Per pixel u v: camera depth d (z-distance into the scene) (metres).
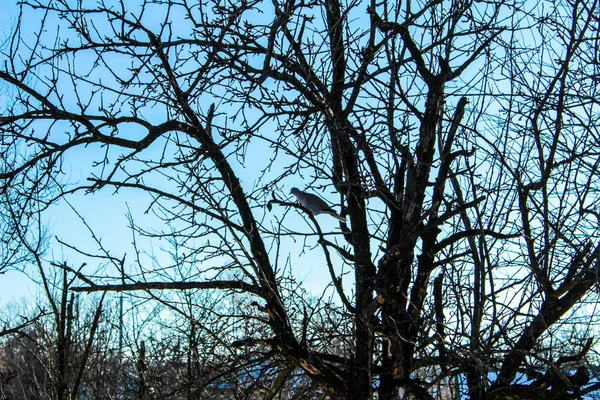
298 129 6.38
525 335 6.28
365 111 6.56
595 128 6.51
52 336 10.97
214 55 5.90
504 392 6.13
